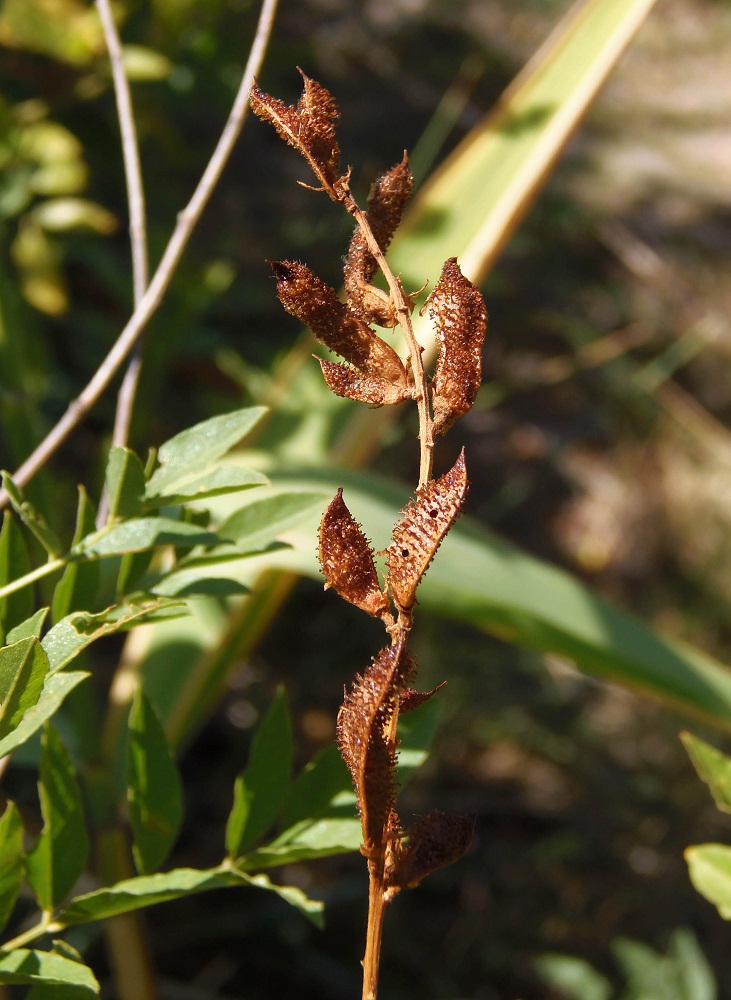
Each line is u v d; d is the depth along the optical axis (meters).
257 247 1.21
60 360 0.95
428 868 0.28
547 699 0.94
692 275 1.48
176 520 0.34
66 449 0.90
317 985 0.73
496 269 1.42
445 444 1.21
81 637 0.31
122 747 0.48
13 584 0.32
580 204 1.54
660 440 1.26
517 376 1.30
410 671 0.27
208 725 0.86
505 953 0.76
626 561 1.17
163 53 0.82
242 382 0.87
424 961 0.76
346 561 0.28
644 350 1.36
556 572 0.51
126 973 0.48
